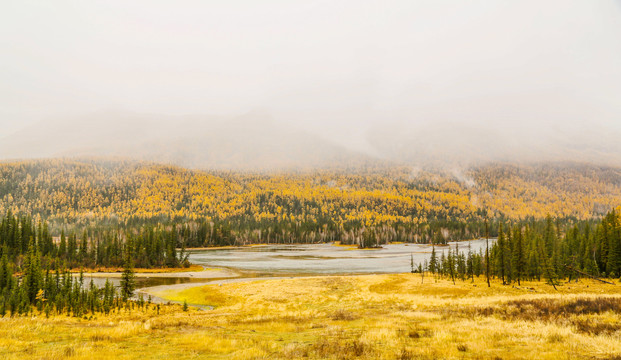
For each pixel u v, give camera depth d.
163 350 15.78
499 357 13.43
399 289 65.56
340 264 132.38
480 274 87.12
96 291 55.28
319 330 22.64
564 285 62.16
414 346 16.14
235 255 175.88
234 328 23.53
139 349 15.90
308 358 14.25
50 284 60.25
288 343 17.72
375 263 136.00
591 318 22.05
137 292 74.56
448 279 79.81
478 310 29.17
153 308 54.44
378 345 16.58
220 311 50.59
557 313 24.61
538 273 73.56
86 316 47.81
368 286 68.88
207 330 22.31
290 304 55.00
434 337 17.98
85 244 126.19
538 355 13.58
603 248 77.50
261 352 15.15
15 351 14.37
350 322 26.80
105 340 17.61
